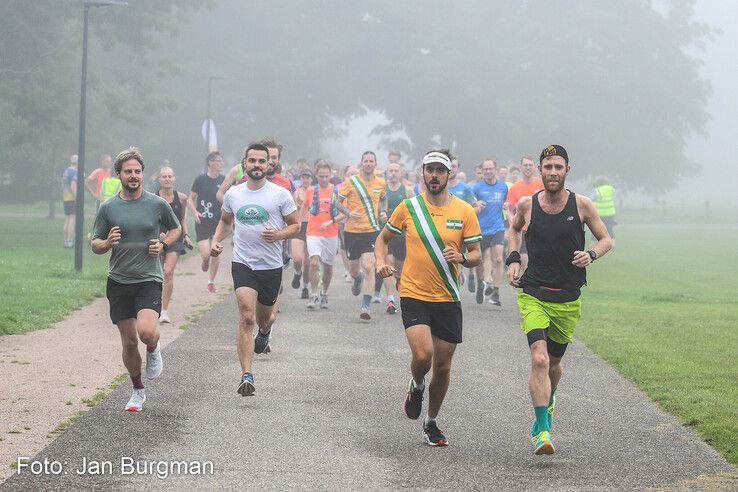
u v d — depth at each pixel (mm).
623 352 14211
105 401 10391
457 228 9055
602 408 10734
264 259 11211
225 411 10141
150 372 10289
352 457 8531
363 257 17641
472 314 18953
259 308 11484
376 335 15664
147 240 10133
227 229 11484
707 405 10625
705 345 14984
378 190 19141
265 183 11281
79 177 24391
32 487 7430
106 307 18156
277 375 12188
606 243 8977
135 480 7699
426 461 8469
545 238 9000
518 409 10586
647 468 8336
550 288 9023
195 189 19984
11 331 14867
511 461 8531
